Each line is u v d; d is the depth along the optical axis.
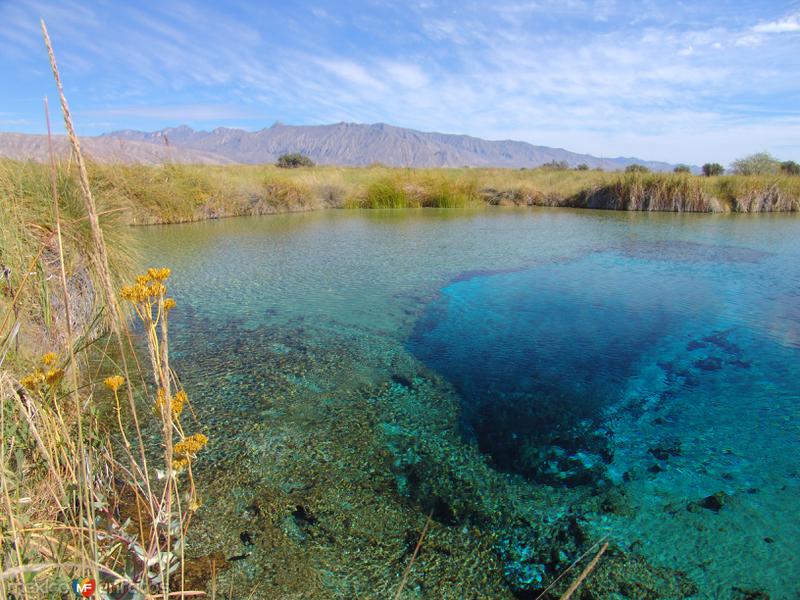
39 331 2.39
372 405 2.59
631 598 1.47
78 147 0.81
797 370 3.01
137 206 9.40
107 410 2.39
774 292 4.67
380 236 8.41
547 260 6.25
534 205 15.80
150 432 2.26
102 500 1.49
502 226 9.88
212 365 3.03
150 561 1.15
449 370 3.01
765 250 6.95
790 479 2.02
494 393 2.73
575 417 2.50
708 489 1.96
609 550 1.66
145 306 1.03
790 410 2.55
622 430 2.39
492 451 2.22
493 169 27.34
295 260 6.22
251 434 2.29
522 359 3.18
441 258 6.38
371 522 1.79
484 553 1.66
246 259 6.28
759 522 1.77
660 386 2.82
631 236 8.36
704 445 2.26
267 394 2.67
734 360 3.16
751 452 2.21
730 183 13.59
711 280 5.16
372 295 4.61
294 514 1.81
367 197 14.75
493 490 1.97
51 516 1.33
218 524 1.73
